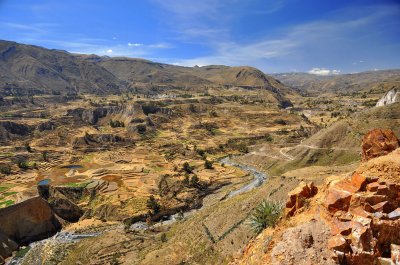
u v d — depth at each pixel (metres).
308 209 35.16
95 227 126.00
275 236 33.31
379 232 28.06
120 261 96.00
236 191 156.62
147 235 114.75
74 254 104.25
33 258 105.06
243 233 81.19
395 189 29.69
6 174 184.50
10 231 116.00
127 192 151.00
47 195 138.62
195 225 98.44
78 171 194.50
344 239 27.55
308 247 28.80
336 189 31.75
